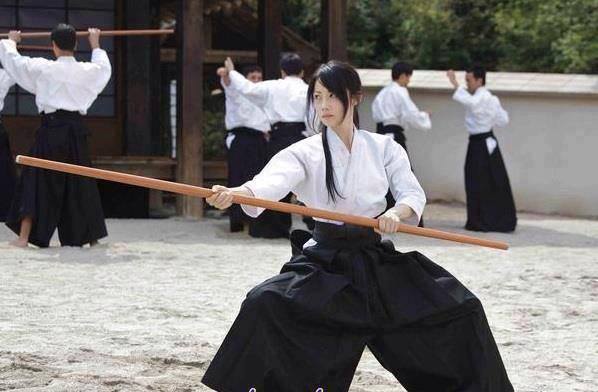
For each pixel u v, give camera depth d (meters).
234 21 25.28
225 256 12.69
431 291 5.31
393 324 5.28
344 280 5.21
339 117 5.52
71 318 8.60
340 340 5.19
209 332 8.23
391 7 33.09
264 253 13.10
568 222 19.94
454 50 32.19
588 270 12.47
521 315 9.54
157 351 7.48
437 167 23.22
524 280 11.59
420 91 23.25
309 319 5.11
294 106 14.65
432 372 5.36
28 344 7.59
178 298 9.66
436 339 5.34
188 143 16.97
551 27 29.53
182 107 16.94
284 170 5.49
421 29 31.77
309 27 33.66
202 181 17.12
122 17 18.73
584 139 21.67
